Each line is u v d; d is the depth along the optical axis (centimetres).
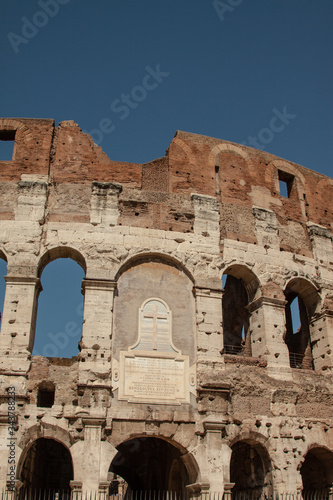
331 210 4031
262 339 3297
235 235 3488
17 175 3369
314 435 3138
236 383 3067
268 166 3894
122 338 2992
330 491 3195
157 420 2833
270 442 3014
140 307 3100
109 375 2858
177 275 3256
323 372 3369
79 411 2750
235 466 3334
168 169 3566
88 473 2631
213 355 3072
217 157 3741
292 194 3981
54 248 3155
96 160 3491
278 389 3147
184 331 3112
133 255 3203
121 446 4266
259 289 3419
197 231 3397
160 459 3903
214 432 2878
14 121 3562
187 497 2878
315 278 3634
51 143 3500
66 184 3369
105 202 3331
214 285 3259
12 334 2900
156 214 3378
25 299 2989
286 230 3709
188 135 3744
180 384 2956
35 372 2839
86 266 3111
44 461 3831
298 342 4119
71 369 2888
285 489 2938
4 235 3153
